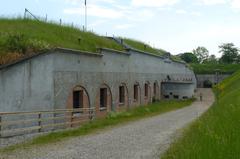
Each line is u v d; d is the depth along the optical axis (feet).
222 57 412.16
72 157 42.78
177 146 46.42
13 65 67.46
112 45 111.14
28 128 57.26
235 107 54.03
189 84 168.14
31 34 81.51
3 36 75.20
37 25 92.02
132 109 114.83
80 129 67.72
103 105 98.48
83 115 76.18
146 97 140.15
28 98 68.74
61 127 72.23
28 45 73.97
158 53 165.48
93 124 74.79
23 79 68.33
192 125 67.67
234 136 34.01
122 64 111.75
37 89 69.51
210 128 40.70
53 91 70.85
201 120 63.77
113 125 76.38
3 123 52.54
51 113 69.51
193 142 39.19
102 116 94.38
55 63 71.67
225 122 43.19
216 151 30.66
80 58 82.17
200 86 285.23
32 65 69.00
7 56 69.62
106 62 98.07
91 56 88.12
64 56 75.10
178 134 60.75
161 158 41.52
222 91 134.72
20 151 45.55
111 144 51.78
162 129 68.64
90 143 52.60
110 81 101.04
